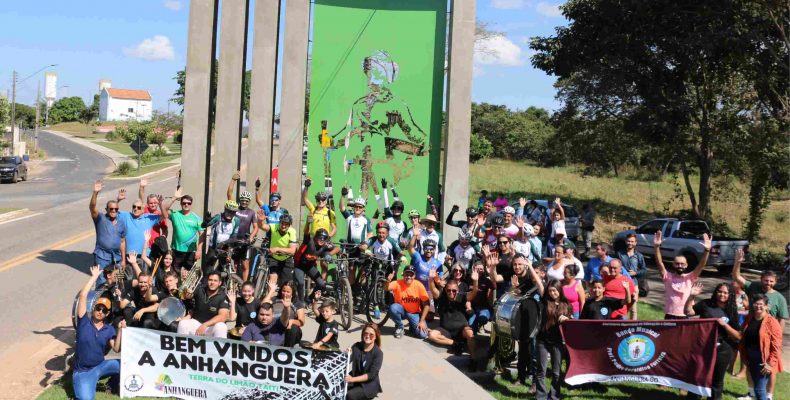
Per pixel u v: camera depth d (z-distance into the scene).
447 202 15.68
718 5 28.64
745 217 37.75
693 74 32.69
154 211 13.77
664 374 10.62
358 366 9.66
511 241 12.93
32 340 11.92
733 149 32.91
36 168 66.62
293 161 15.74
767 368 10.15
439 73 16.36
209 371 9.56
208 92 15.57
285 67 15.66
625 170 60.91
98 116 192.88
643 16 30.64
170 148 102.88
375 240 13.34
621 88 34.31
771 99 31.09
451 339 11.93
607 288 11.45
